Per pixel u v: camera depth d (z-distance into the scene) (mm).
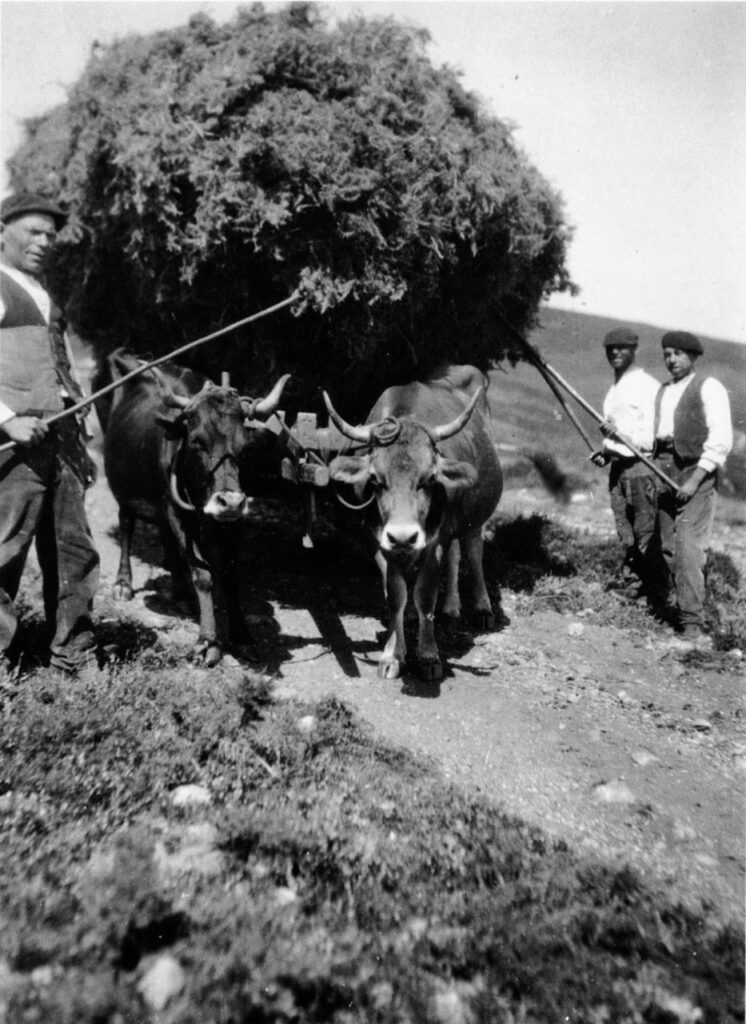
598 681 5590
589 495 10977
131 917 2775
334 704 4570
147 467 5844
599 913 3006
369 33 5664
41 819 3270
